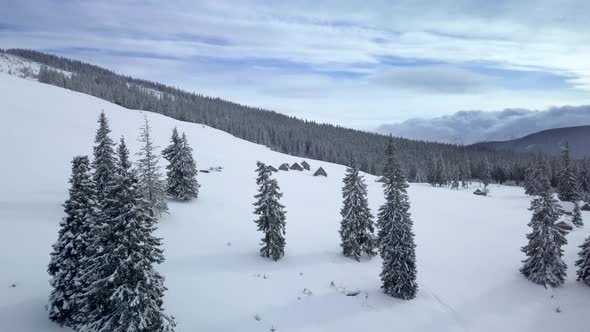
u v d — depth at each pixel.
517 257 35.69
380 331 20.25
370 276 27.12
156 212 33.72
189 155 42.28
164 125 93.12
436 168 109.88
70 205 16.25
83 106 89.19
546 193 29.20
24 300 17.80
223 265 25.56
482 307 25.08
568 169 78.31
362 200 30.06
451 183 116.38
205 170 61.84
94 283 12.52
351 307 22.22
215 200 44.78
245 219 38.06
